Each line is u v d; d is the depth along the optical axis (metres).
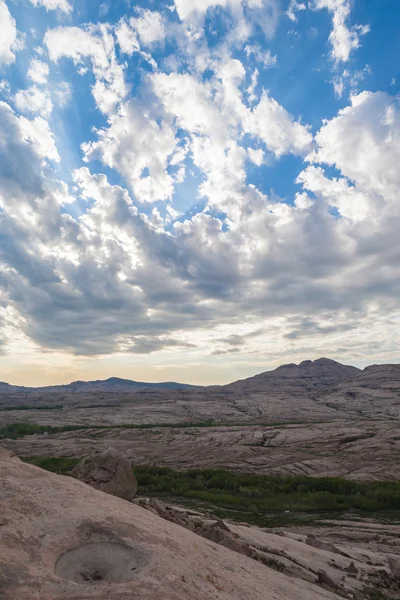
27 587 4.26
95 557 5.34
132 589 4.49
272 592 6.79
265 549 12.26
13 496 6.38
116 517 6.54
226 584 5.90
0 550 4.80
